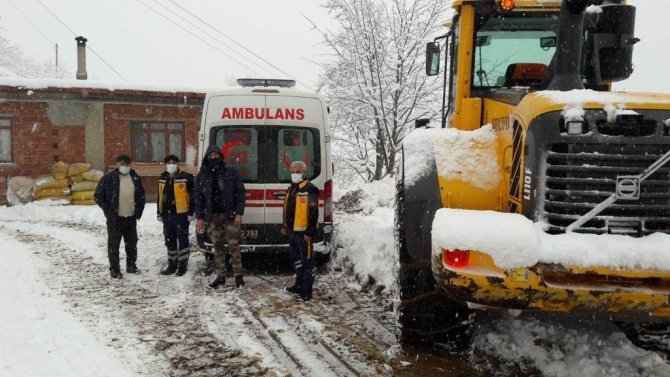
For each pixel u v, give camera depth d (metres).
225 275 6.93
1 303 5.78
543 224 3.33
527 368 3.98
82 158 16.05
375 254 6.91
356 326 5.13
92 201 15.30
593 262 3.12
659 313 3.16
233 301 6.02
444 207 3.86
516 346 4.18
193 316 5.48
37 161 15.73
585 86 4.80
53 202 14.89
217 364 4.26
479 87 5.27
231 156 7.34
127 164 7.21
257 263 8.12
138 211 7.29
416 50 16.31
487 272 3.23
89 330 5.02
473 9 5.13
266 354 4.45
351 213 12.38
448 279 3.31
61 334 4.89
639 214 3.27
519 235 3.22
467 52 5.17
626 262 3.10
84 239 9.95
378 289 6.22
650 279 3.18
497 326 4.48
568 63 3.85
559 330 4.26
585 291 3.14
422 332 4.33
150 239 10.02
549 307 3.24
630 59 4.54
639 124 3.28
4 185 15.54
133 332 4.99
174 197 7.23
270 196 7.31
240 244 7.28
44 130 15.74
